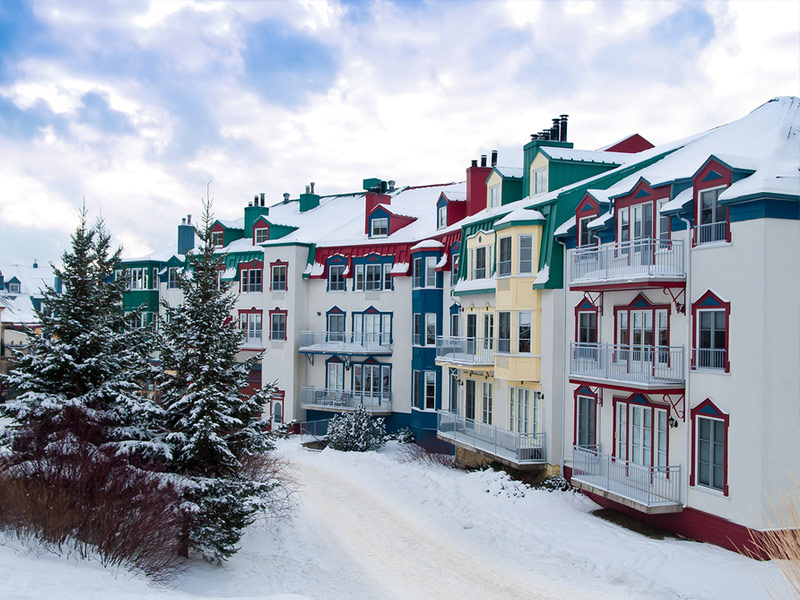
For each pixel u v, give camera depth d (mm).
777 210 18703
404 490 28812
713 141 24641
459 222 39375
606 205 25094
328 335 45750
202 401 18703
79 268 20297
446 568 19656
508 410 30750
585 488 23984
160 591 14555
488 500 26266
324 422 42812
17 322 67688
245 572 18609
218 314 19984
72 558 15070
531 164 33156
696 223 20797
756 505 18516
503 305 29578
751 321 18844
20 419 18422
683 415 21172
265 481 22203
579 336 26531
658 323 22500
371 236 45875
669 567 18297
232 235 54219
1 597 11164
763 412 18453
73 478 16312
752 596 15898
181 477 18609
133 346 21000
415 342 41031
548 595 17547
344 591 17719
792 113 22719
